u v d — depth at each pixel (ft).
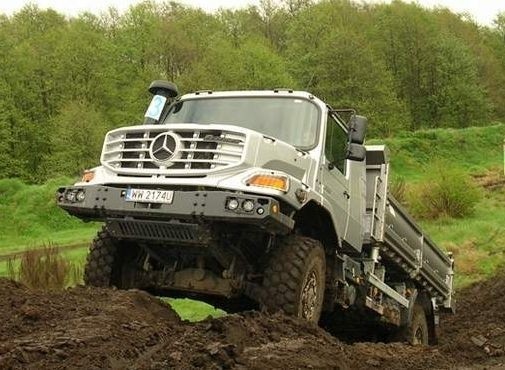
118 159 22.13
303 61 191.62
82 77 171.22
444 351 25.62
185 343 16.14
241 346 16.84
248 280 22.11
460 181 88.79
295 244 21.50
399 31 225.56
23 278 39.01
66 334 15.58
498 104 250.37
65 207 22.00
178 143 21.25
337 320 30.96
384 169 28.94
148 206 20.68
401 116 202.90
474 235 74.23
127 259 23.76
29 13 223.10
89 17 213.25
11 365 13.46
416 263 33.76
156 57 197.16
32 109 167.94
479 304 50.24
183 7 234.58
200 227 20.29
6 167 153.17
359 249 27.07
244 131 20.97
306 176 22.97
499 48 284.00
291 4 256.52
